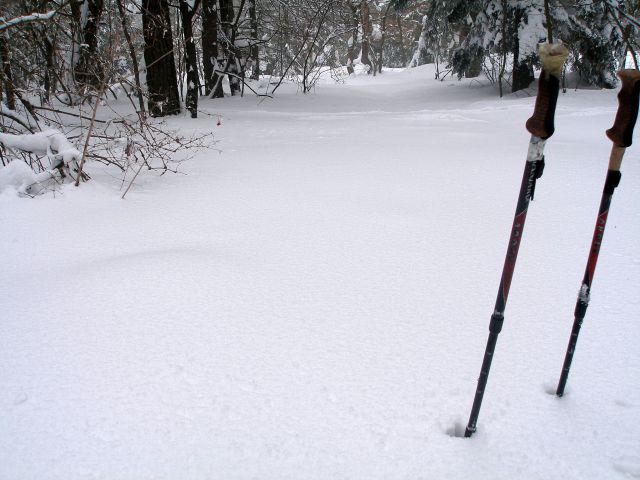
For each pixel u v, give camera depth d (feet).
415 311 8.75
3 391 6.68
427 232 12.48
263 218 13.58
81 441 5.87
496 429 6.07
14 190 15.17
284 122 36.40
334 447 5.82
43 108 18.16
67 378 6.91
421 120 37.35
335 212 14.06
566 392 6.70
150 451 5.74
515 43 56.75
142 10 34.91
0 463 5.57
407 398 6.57
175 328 8.07
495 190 16.15
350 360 7.36
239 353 7.47
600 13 51.78
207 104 50.34
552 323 8.34
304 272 10.24
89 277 9.77
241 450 5.77
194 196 15.80
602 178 17.30
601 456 5.69
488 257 10.97
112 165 19.94
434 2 74.18
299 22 66.08
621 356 7.43
